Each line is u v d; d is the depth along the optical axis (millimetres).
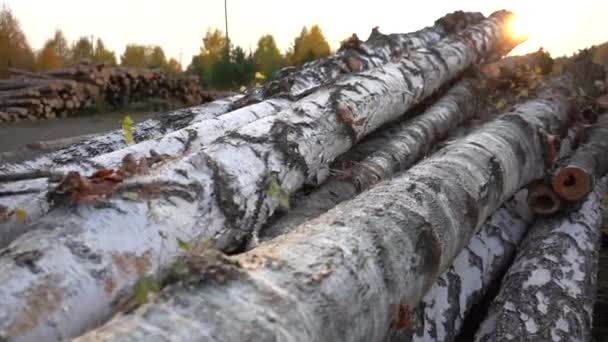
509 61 7695
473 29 7148
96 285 2018
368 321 2055
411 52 5652
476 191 3230
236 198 2758
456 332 3445
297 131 3412
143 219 2289
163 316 1534
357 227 2297
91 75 14055
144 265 2191
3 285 1859
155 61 36531
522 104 5449
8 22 28844
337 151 3836
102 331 1475
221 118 4352
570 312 3324
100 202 2254
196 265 1714
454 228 2838
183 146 3961
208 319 1559
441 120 5371
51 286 1922
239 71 23797
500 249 4152
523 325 3193
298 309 1741
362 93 4191
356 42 6078
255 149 3084
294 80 5375
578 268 3771
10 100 12695
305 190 3666
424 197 2760
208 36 31875
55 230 2105
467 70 6590
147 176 2523
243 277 1744
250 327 1588
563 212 4398
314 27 30891
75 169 3520
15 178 2389
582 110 6621
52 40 35094
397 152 4461
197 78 17359
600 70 8352
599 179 5441
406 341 2951
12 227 2803
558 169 4383
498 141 3998
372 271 2125
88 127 11906
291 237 2176
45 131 11242
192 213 2521
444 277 3609
